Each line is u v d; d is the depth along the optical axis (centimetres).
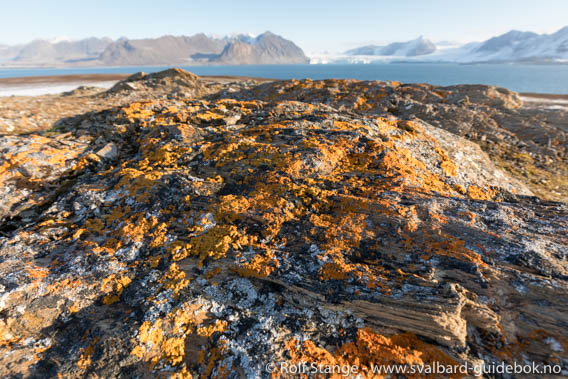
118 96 485
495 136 274
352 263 75
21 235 92
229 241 82
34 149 138
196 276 78
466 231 77
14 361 64
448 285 66
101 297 75
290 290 73
